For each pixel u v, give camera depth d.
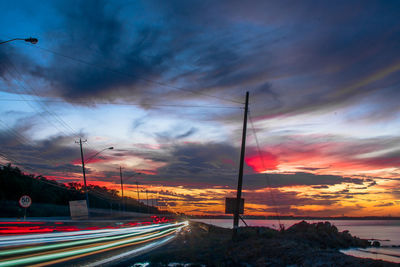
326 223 54.25
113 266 14.95
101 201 123.94
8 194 70.62
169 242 31.34
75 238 28.20
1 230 28.14
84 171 55.12
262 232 33.78
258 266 17.33
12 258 15.84
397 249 58.25
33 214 61.62
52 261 15.55
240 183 31.05
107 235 35.00
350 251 42.97
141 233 44.25
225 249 24.73
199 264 16.53
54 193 89.06
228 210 31.09
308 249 22.33
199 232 52.41
